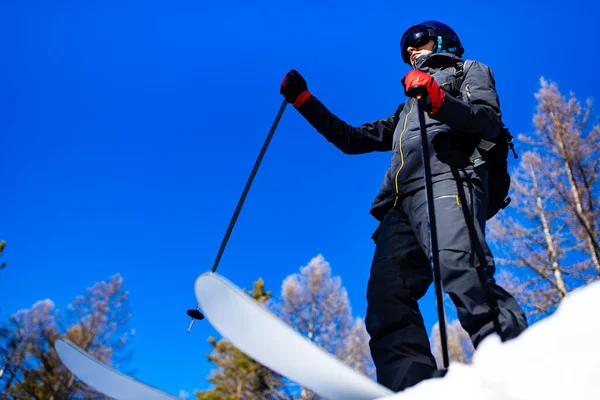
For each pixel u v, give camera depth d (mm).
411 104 1852
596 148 11938
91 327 19094
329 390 961
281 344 920
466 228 1380
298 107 2162
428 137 1625
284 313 16141
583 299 576
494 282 1316
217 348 15102
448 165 1531
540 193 12164
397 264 1567
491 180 1646
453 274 1320
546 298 9789
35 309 19562
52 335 15898
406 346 1387
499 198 1674
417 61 2025
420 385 675
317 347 852
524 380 560
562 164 12172
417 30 2111
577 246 10977
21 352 14422
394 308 1477
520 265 10695
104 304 19875
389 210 1751
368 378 845
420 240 1513
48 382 14141
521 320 1217
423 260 1592
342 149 2174
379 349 1432
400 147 1714
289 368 971
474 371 616
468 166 1522
